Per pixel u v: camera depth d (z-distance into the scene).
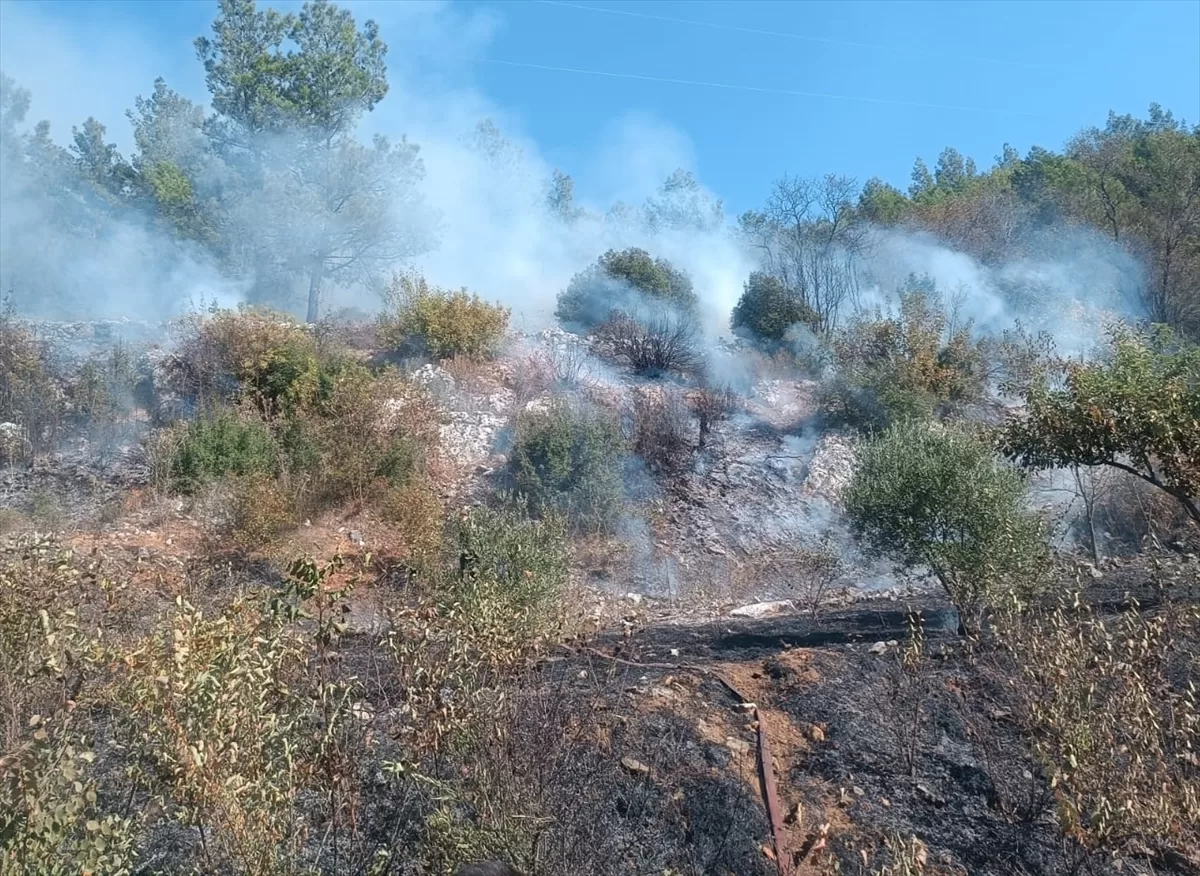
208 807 4.14
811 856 5.32
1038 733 6.16
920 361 18.73
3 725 4.46
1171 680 6.93
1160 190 29.47
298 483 14.62
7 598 4.80
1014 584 8.27
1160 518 13.46
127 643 5.66
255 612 4.60
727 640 9.28
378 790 5.14
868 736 6.48
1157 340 14.95
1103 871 5.41
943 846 5.59
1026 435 8.60
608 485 15.54
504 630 5.93
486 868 3.59
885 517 9.30
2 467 15.80
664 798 5.56
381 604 7.53
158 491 14.84
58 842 3.71
